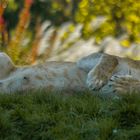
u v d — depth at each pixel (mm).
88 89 12203
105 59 12477
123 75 12109
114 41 19359
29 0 18891
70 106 11195
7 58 12680
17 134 10516
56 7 22547
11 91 12227
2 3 18828
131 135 10195
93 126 10430
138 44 19141
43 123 10648
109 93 11852
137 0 19141
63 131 10445
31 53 17828
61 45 19328
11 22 24609
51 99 11531
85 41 19547
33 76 12352
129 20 19094
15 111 10898
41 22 23250
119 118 10641
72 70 12547
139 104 10836
